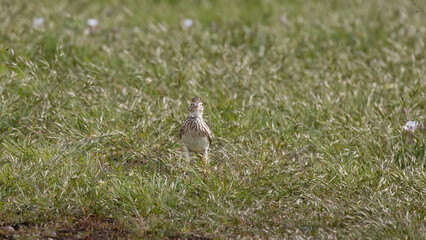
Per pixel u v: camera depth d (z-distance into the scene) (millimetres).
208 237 12633
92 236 12516
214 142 16750
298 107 18984
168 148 16094
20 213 13078
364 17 29453
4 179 13977
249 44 25859
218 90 19703
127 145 15891
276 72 21469
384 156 15648
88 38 24812
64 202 13344
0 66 21625
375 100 19328
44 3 30734
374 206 13523
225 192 13969
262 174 14500
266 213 13352
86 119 17078
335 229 12703
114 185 13805
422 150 16031
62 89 18672
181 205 13570
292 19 29422
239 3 33219
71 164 14414
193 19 30094
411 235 12070
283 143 16516
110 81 20625
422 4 30594
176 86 19734
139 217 13055
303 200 14117
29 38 23453
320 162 15711
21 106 17953
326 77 21172
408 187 14258
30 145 15734
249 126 17797
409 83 20688
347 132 17234
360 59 23859
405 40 25531
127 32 27047
